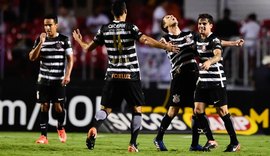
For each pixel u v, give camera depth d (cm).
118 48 2636
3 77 5075
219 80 2747
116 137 3684
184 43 2762
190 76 2780
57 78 3169
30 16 5672
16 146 2981
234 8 5944
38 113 4128
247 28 5244
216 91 2756
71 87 4144
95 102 4138
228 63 4906
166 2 5572
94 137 2688
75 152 2716
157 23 5447
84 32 5328
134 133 2708
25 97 4144
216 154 2702
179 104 2817
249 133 4150
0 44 5131
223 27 5175
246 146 3225
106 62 5038
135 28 2616
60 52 3145
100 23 5547
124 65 2647
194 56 2784
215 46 2691
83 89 4141
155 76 4938
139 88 2666
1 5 5528
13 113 4141
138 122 2698
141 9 5822
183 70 2773
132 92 2659
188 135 3953
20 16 5650
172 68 2802
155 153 2703
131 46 2636
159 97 4178
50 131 4097
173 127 4094
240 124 4162
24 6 5694
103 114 2672
